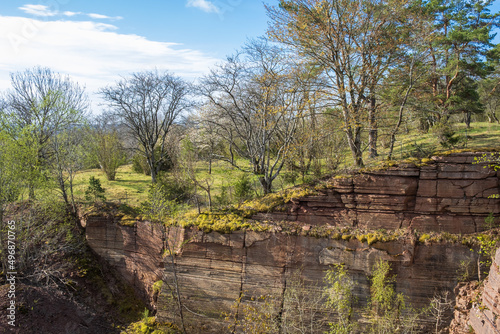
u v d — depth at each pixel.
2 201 16.78
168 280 16.39
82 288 17.55
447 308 13.58
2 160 16.94
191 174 18.91
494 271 11.80
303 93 18.77
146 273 17.95
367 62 18.23
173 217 16.91
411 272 14.05
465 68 23.88
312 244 14.94
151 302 17.36
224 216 16.45
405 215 14.73
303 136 19.39
